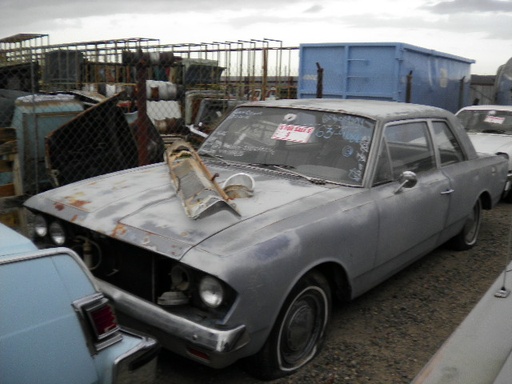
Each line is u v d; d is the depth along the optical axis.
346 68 10.76
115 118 6.96
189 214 3.01
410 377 3.34
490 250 5.92
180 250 2.78
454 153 5.11
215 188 3.28
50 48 14.51
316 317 3.38
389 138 4.09
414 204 4.13
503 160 6.09
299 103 4.50
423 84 11.67
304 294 3.19
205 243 2.81
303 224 3.14
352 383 3.24
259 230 2.97
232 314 2.68
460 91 14.13
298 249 3.02
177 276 2.85
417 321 4.14
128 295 2.97
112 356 2.04
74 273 1.98
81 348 1.94
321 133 4.11
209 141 4.57
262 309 2.81
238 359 3.05
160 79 13.27
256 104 4.63
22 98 7.07
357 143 3.97
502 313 2.33
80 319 1.95
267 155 4.15
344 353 3.59
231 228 2.96
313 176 3.86
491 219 7.37
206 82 13.26
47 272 1.90
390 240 3.88
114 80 13.91
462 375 1.96
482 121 9.16
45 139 6.52
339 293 3.59
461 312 4.33
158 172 4.10
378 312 4.27
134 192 3.54
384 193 3.85
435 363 2.05
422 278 5.04
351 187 3.75
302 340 3.30
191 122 11.94
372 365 3.46
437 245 4.92
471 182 5.17
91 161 6.88
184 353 2.80
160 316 2.80
